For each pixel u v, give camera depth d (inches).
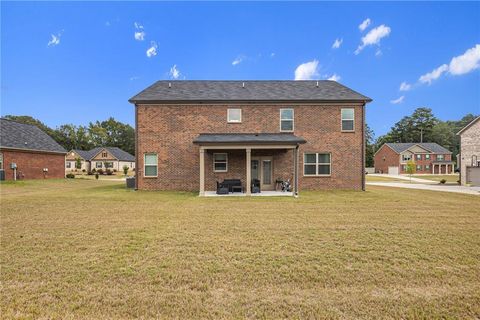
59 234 243.9
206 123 644.7
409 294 136.5
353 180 656.4
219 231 254.8
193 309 121.6
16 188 701.3
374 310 121.5
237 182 594.2
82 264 172.6
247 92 685.3
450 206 411.8
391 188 808.3
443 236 239.8
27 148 1002.7
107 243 216.7
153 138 641.0
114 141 3302.2
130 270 163.3
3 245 211.2
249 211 361.7
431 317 116.9
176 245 211.6
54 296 132.6
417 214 343.6
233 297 132.6
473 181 1025.5
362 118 658.8
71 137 2839.6
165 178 639.1
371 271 163.8
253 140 540.7
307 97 657.6
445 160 2368.4
